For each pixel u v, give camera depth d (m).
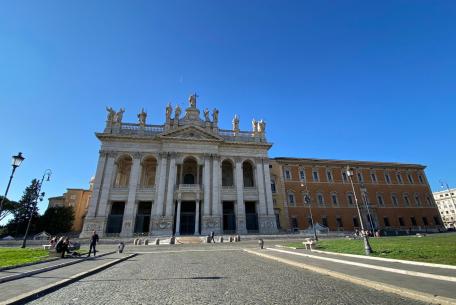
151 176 51.94
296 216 51.78
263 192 49.88
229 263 14.64
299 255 16.80
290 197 53.19
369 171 60.28
